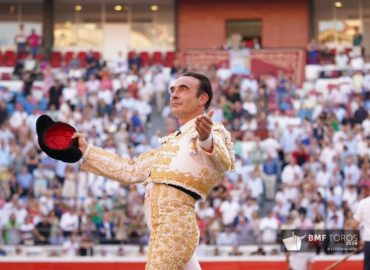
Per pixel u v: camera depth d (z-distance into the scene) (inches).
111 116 1809.8
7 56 2274.9
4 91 1909.4
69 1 2513.5
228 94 1866.4
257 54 2176.4
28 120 1786.4
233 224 1412.4
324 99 1889.8
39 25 2500.0
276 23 2472.9
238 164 1578.5
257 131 1772.9
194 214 378.6
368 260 820.0
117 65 2080.5
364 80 1973.4
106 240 1379.2
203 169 375.2
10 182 1542.8
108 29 2519.7
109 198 1451.8
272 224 1396.4
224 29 2481.5
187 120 390.3
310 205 1433.3
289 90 1929.1
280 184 1576.0
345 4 2475.4
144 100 1872.5
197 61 2198.6
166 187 376.5
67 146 394.0
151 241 374.9
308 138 1678.2
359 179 1578.5
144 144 1699.1
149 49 2514.8
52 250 1369.3
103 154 398.6
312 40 2209.6
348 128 1758.1
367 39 2469.2
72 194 1487.5
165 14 2512.3
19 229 1405.0
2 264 1285.7
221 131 382.6
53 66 2381.9
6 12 2498.8
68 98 1875.0
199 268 385.1
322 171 1576.0
